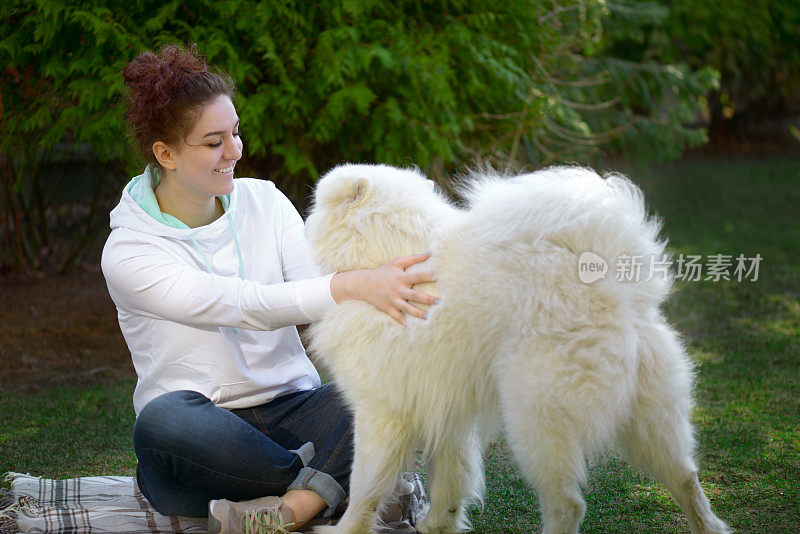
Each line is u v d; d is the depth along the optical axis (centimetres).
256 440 246
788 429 351
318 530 250
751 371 438
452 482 260
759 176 1220
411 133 492
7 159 644
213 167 245
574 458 214
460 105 533
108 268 248
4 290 646
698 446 332
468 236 230
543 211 217
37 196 698
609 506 284
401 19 508
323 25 493
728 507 277
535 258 215
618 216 217
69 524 255
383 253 239
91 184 749
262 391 267
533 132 572
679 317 555
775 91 1488
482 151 547
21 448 351
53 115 504
